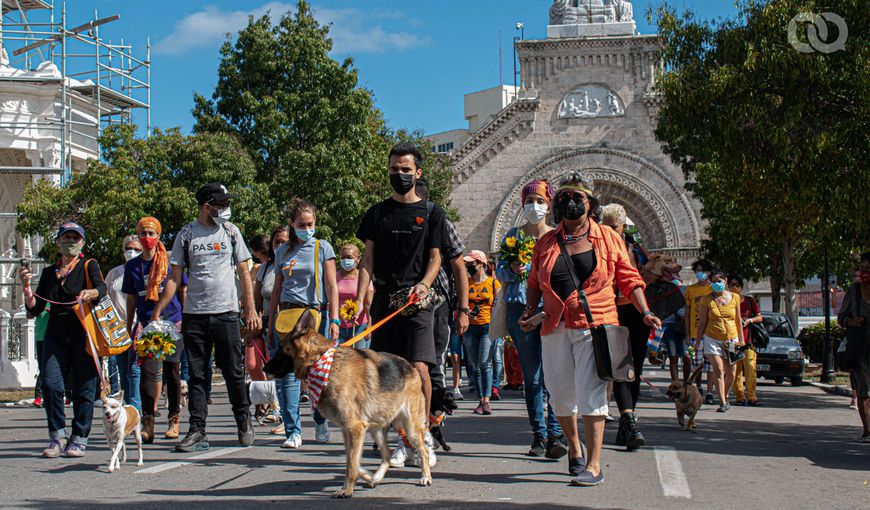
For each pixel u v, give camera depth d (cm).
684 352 1588
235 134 3153
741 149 1789
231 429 1120
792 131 1714
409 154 742
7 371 1983
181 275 897
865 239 1800
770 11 1683
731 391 1844
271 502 603
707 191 3362
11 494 647
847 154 1599
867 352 1027
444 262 798
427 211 745
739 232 3136
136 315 1055
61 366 877
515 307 850
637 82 4841
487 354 1305
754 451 908
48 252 2658
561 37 4903
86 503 607
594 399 673
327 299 929
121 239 2677
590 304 684
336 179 3100
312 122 3144
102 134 2880
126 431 782
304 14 3256
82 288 887
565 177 838
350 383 617
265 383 1166
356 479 638
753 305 1583
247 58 3200
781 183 1720
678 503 607
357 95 3228
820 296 5925
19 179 3341
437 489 652
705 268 1445
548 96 4888
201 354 888
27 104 2947
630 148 4822
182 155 2870
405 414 659
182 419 1262
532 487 662
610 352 672
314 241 917
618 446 913
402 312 723
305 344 616
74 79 3381
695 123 1848
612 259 701
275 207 2998
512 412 1330
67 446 860
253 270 1243
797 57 1614
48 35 2970
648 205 4784
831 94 1636
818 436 1070
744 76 1705
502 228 4819
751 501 623
